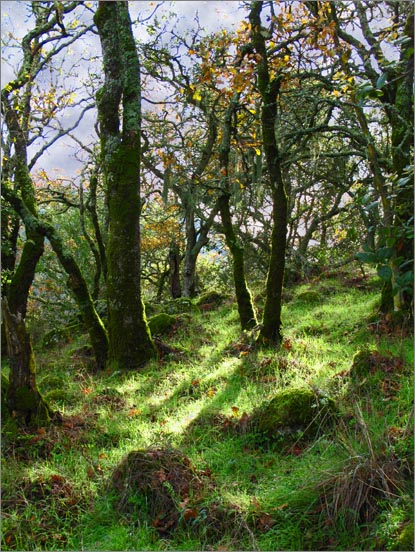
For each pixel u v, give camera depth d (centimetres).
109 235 1058
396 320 891
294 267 1672
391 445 510
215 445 618
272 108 960
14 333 681
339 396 664
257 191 1069
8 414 665
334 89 877
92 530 496
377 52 819
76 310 1809
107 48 990
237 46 1008
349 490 468
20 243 1361
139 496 515
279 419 615
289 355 870
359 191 514
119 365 1028
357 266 1557
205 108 1389
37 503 529
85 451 630
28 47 1198
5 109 1114
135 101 1048
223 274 2200
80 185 1514
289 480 518
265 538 462
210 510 492
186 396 810
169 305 1490
